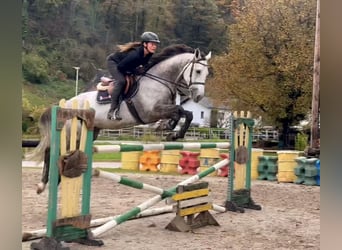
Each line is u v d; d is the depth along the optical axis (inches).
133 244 156.9
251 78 937.5
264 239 170.6
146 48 219.9
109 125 219.9
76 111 144.7
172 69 225.6
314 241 168.2
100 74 229.5
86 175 150.9
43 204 234.5
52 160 138.4
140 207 173.6
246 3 974.4
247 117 238.7
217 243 162.4
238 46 948.0
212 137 1147.9
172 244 158.7
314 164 350.0
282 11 927.0
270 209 241.6
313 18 910.4
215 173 400.2
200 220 192.1
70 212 145.3
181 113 222.8
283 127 952.9
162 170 425.7
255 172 383.2
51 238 137.5
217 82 986.7
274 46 925.8
